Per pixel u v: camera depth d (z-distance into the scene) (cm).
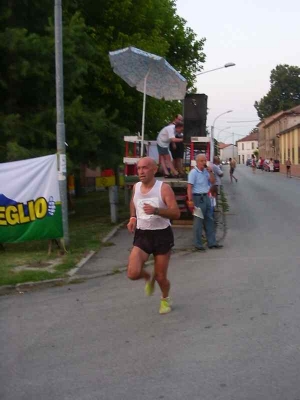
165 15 2378
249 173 6306
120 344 547
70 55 1328
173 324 605
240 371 466
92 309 681
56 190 1004
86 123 1390
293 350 513
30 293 779
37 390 446
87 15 1864
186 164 1534
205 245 1122
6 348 552
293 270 862
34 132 1299
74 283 829
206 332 573
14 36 1245
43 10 1412
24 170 989
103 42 1806
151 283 645
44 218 998
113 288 786
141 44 1844
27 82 1357
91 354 523
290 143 6469
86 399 425
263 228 1375
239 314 632
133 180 1453
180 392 429
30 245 1107
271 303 675
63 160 1015
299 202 2100
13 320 648
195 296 720
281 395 418
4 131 1256
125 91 1838
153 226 618
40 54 1289
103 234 1266
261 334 560
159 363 492
